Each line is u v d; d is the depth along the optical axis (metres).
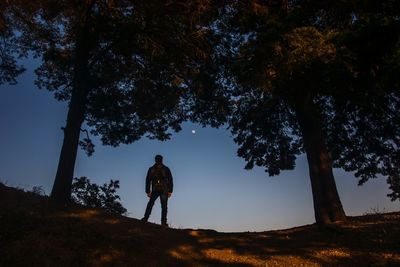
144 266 10.69
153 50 15.85
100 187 17.94
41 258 9.77
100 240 11.70
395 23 11.91
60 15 16.47
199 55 16.41
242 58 14.12
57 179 14.95
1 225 10.83
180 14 14.91
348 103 18.31
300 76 13.41
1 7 14.56
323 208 15.75
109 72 18.61
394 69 11.49
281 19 14.01
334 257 11.62
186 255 11.92
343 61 12.02
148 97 19.73
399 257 11.05
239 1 15.19
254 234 14.76
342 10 13.28
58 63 19.23
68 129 15.59
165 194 15.56
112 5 15.10
